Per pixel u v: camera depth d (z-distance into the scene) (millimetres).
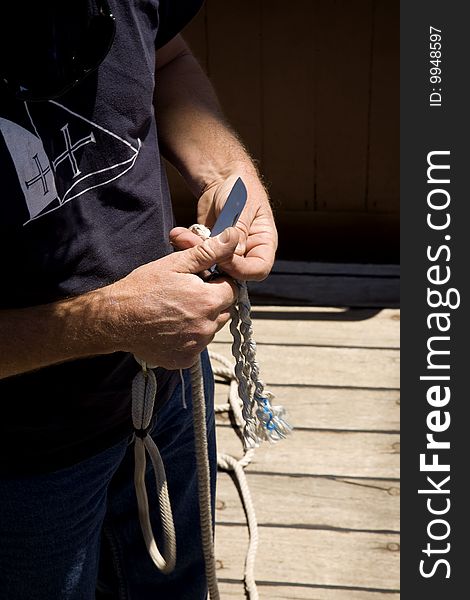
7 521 1299
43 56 1081
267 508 2203
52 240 1148
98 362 1253
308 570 2047
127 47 1217
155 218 1286
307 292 3027
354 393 2545
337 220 3203
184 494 1616
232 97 3057
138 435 1379
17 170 1094
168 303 1139
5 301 1163
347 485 2256
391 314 2895
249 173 1427
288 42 2949
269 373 2635
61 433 1274
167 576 1738
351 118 3031
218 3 2920
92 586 1467
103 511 1437
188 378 1526
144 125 1265
